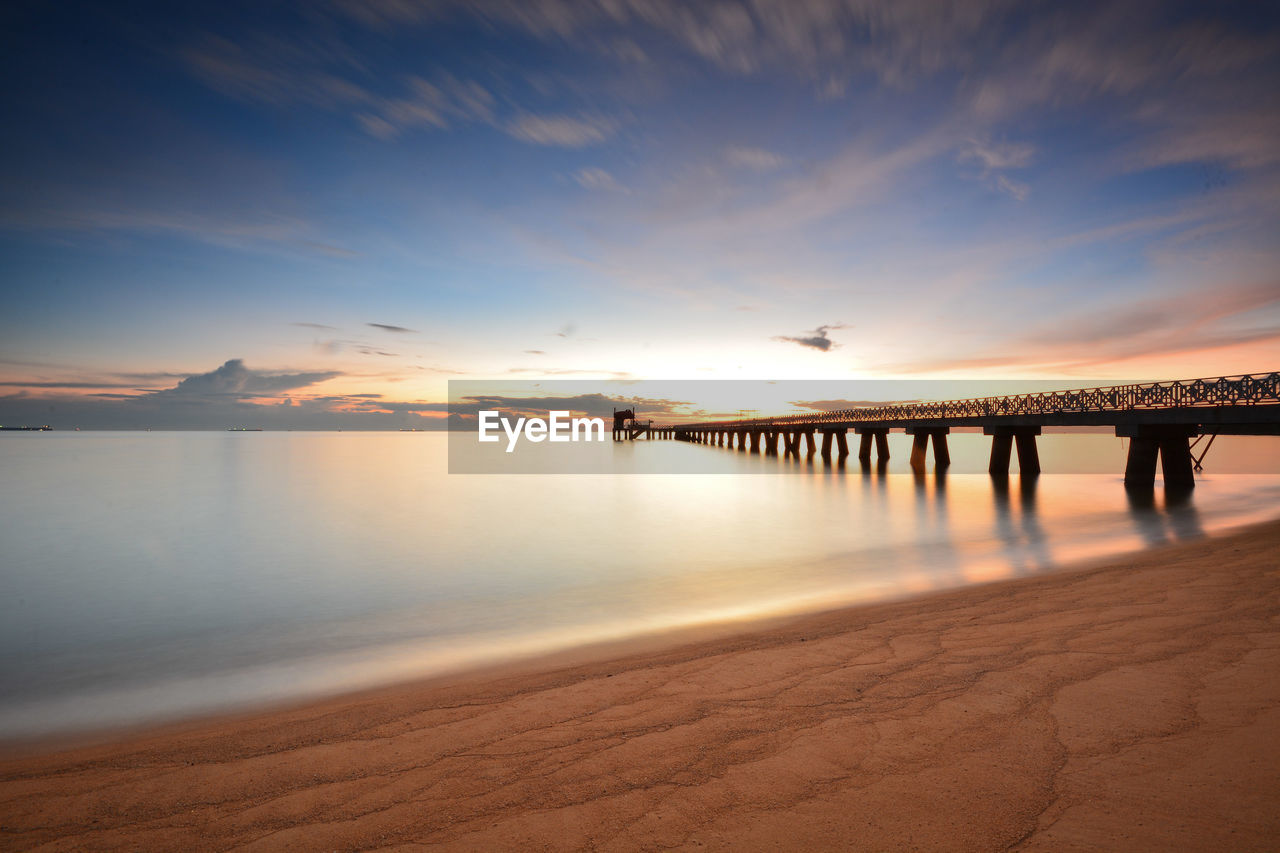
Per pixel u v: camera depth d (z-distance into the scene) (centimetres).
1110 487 2806
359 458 8144
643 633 837
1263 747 362
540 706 505
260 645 902
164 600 1218
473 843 314
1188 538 1386
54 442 17400
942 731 408
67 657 867
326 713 529
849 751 389
